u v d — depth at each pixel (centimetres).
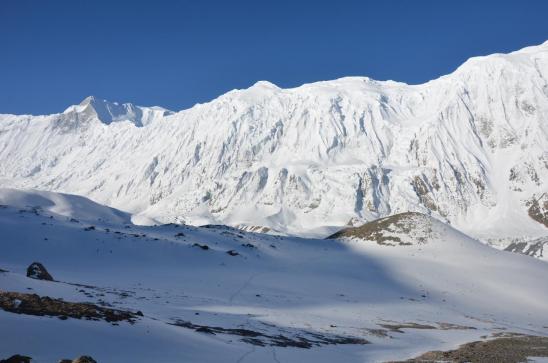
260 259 9488
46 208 19388
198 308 5353
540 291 8906
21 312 2998
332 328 5238
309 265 9431
